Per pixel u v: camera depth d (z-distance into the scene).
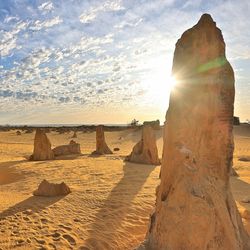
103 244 3.49
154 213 2.96
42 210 4.71
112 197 5.48
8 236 3.68
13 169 9.77
